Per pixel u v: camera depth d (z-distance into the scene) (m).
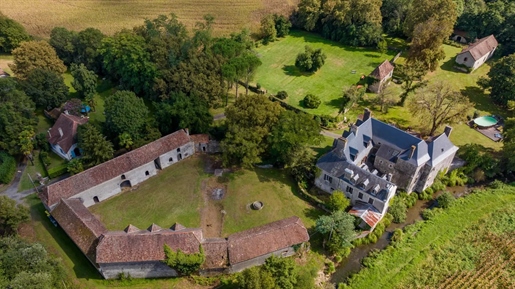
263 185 79.44
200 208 74.31
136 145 82.38
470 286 60.19
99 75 120.06
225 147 78.69
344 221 64.62
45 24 133.25
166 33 111.75
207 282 60.75
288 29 142.12
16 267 54.84
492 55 126.81
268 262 56.38
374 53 130.12
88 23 135.50
